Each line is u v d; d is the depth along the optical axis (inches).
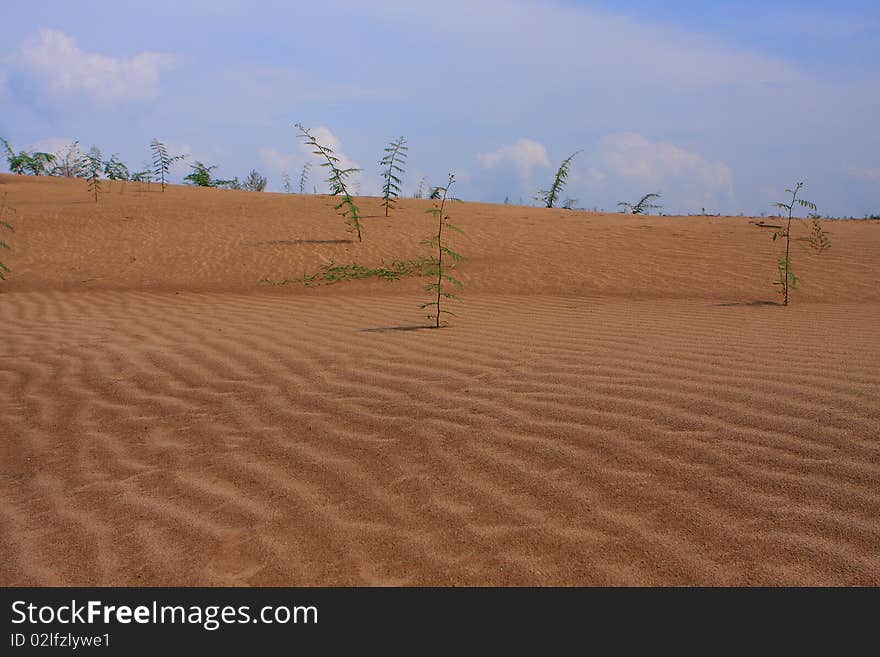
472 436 141.7
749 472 118.6
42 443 153.6
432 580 96.3
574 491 117.0
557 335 232.5
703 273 379.9
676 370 176.6
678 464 123.5
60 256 486.9
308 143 525.3
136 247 509.0
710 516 107.0
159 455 143.5
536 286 374.9
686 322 252.5
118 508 120.9
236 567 101.4
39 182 974.4
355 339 239.9
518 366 189.9
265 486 126.1
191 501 121.9
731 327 237.9
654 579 94.0
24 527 115.9
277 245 505.4
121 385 193.0
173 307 340.2
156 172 884.0
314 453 139.5
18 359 228.2
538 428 143.3
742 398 151.5
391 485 123.5
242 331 264.5
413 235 531.5
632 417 145.0
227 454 141.8
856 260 385.1
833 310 277.7
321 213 636.1
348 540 106.7
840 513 104.7
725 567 95.3
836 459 120.2
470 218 611.8
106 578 100.4
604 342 216.7
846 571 92.7
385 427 150.4
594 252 451.2
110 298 376.8
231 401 174.6
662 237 488.7
